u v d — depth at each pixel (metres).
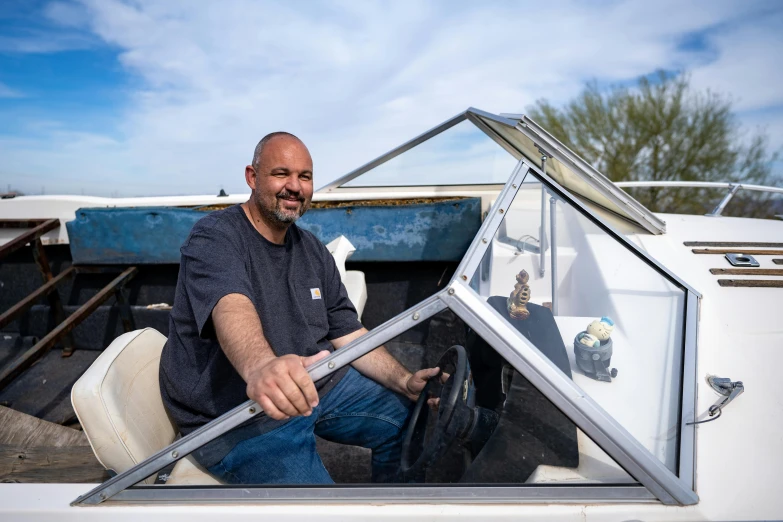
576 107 10.81
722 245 2.01
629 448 1.05
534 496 1.07
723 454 1.12
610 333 1.25
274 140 1.53
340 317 1.75
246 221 1.56
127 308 3.02
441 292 1.04
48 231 3.10
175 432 1.56
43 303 3.23
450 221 2.76
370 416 1.21
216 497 1.12
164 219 2.89
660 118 10.18
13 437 1.89
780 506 1.05
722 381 1.23
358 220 2.84
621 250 1.53
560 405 1.06
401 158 2.84
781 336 1.44
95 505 1.14
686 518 1.04
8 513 1.14
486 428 1.11
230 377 1.43
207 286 1.35
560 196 1.48
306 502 1.11
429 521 1.06
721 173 10.15
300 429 1.22
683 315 1.42
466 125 2.53
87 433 1.29
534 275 1.28
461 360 1.11
